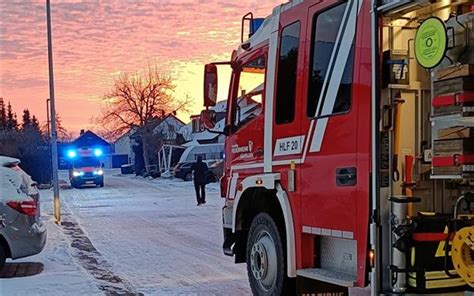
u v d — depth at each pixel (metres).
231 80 7.61
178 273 9.30
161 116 59.00
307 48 5.74
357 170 4.91
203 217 18.22
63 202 25.02
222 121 7.78
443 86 4.30
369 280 4.77
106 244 12.61
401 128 4.82
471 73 4.14
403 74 4.79
